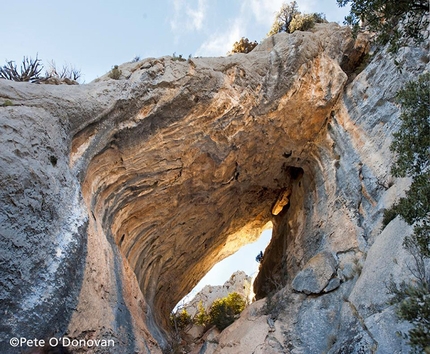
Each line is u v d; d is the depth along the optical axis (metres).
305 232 14.45
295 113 14.41
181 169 13.41
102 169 11.59
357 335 8.91
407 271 8.43
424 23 7.76
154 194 13.32
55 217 8.16
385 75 13.65
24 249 7.09
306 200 15.41
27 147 8.12
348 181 13.25
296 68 14.30
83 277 8.66
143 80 12.14
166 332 15.68
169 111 12.41
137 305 11.30
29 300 6.89
